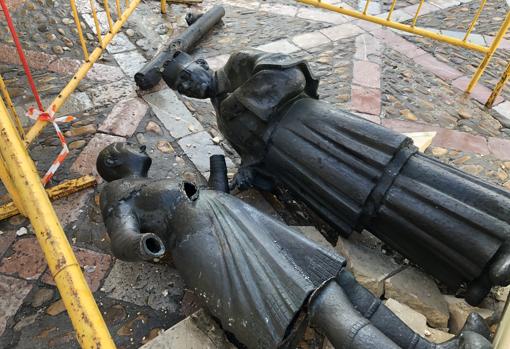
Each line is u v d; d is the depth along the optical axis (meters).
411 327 2.19
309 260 2.06
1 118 1.77
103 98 3.73
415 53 4.73
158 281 2.53
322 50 4.66
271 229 2.15
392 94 4.13
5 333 2.29
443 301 2.39
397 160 2.30
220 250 2.06
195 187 2.29
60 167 3.13
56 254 1.56
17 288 2.46
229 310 1.98
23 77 3.80
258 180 2.91
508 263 1.98
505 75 3.83
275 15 5.18
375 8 5.49
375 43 4.82
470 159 3.54
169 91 3.88
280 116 2.58
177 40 4.17
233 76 2.72
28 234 2.71
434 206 2.17
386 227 2.41
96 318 1.47
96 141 3.35
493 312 2.32
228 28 4.86
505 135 3.82
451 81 4.38
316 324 1.94
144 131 3.49
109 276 2.54
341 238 2.67
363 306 2.03
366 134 2.34
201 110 3.75
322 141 2.44
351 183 2.35
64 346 2.25
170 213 2.23
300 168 2.52
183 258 2.13
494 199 2.08
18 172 1.70
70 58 4.07
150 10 4.90
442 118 3.92
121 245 2.04
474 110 4.05
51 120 2.87
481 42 5.00
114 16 4.62
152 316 2.39
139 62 4.16
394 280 2.44
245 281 1.97
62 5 4.58
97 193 2.98
